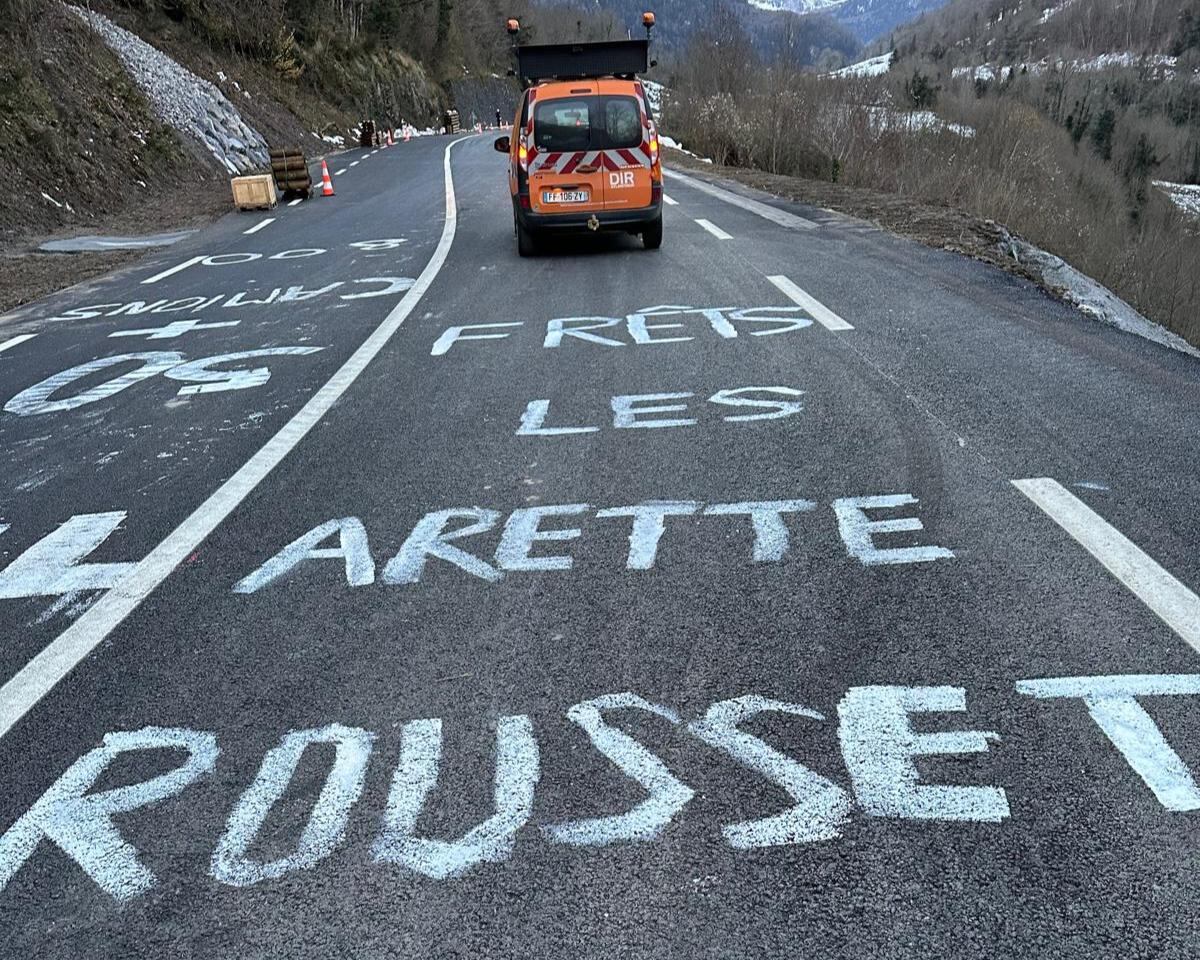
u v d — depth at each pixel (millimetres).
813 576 3453
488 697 2848
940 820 2270
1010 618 3100
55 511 4625
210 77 39219
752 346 6844
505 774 2504
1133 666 2809
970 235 11789
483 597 3455
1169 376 5746
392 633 3248
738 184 19922
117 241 16531
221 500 4570
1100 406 5207
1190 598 3162
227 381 6891
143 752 2697
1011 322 7266
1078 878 2088
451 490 4488
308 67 52750
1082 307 8383
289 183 22297
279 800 2459
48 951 2039
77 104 23422
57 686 3062
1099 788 2340
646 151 11328
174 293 11070
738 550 3695
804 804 2340
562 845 2252
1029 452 4559
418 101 69312
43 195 18781
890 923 2000
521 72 13820
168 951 2023
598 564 3654
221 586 3678
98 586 3750
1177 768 2393
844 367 6207
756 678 2861
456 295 9523
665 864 2184
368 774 2537
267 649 3199
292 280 11266
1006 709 2650
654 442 4977
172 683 3035
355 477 4750
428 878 2180
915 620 3123
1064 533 3676
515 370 6582
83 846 2340
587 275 10180
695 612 3258
